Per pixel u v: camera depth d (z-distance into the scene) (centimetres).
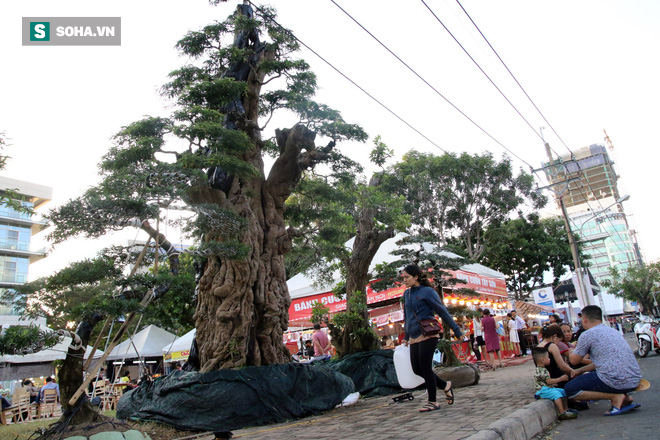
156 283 547
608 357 516
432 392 549
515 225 3322
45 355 1373
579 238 3725
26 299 504
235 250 608
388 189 2830
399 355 581
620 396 512
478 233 3025
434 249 1001
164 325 2156
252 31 947
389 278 966
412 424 480
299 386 720
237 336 725
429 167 2895
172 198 561
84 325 497
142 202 507
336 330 1049
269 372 704
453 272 1497
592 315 554
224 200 771
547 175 2502
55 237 502
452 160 2805
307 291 1602
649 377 808
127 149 718
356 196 1163
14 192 609
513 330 1753
